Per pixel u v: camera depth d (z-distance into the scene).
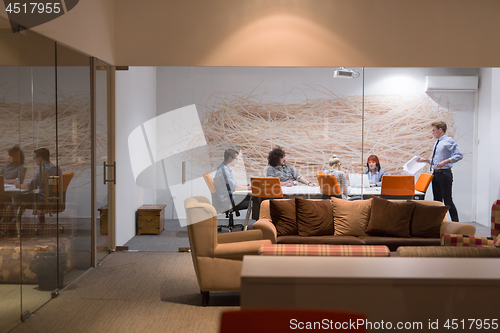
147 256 5.00
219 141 5.26
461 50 5.18
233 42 5.21
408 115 5.23
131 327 2.92
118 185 5.18
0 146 2.74
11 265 2.91
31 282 3.19
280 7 5.19
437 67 5.20
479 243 2.49
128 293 3.66
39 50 3.28
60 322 3.02
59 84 3.65
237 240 3.61
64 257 3.79
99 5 4.65
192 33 5.20
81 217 4.20
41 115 3.32
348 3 5.17
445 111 5.21
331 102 5.24
